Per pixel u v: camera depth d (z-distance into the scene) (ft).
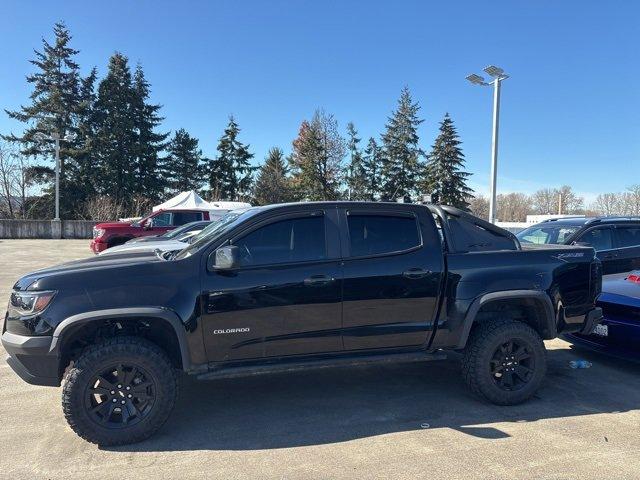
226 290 13.34
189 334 13.12
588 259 16.58
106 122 157.69
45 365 12.51
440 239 15.43
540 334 16.40
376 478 11.12
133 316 12.67
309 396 16.38
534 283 15.55
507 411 15.07
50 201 153.89
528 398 15.65
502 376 15.53
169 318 12.87
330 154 175.11
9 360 13.05
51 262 58.65
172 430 13.74
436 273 14.92
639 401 15.93
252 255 13.88
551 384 17.53
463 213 16.01
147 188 166.09
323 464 11.78
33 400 16.01
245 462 11.91
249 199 189.37
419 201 17.42
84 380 12.45
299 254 14.17
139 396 12.98
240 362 13.78
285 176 203.21
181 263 13.41
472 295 15.10
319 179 174.91
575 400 15.98
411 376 18.42
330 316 14.14
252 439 13.17
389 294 14.53
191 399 16.10
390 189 175.73
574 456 12.15
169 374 13.09
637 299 18.11
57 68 154.30
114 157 153.69
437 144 162.81
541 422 14.23
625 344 18.38
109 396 12.84
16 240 102.32
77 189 153.58
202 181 196.13
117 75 160.04
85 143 153.38
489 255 15.53
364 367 19.48
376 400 16.01
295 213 14.42
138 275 13.05
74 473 11.39
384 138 178.70
